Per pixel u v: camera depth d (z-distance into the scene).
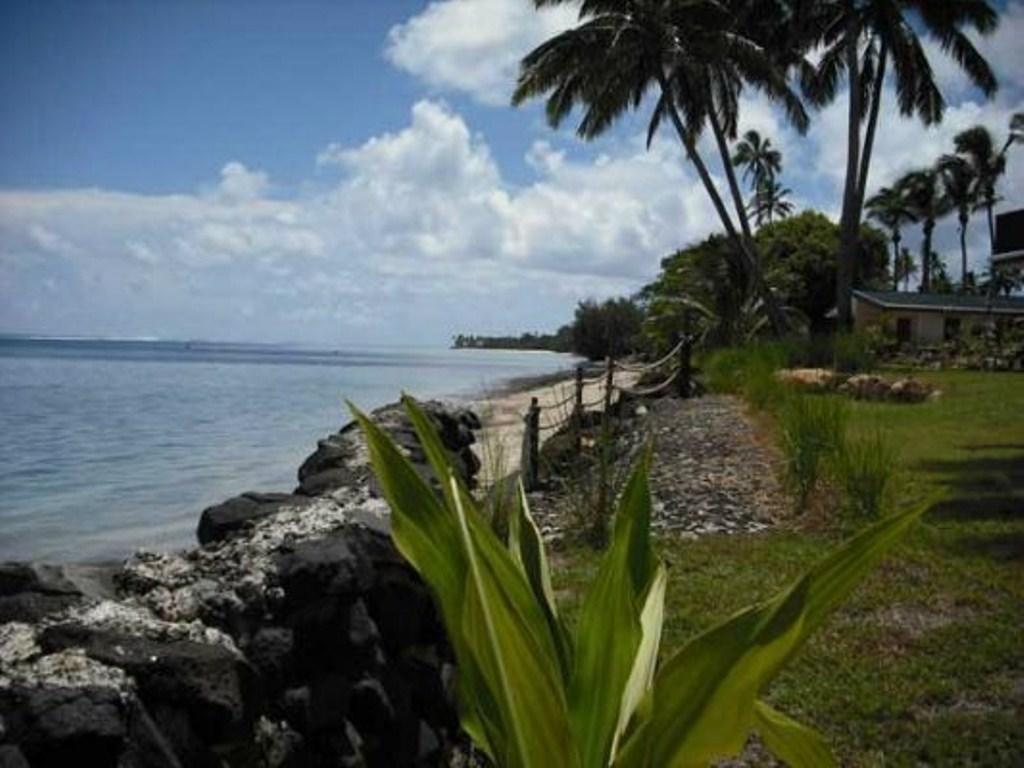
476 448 11.50
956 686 4.47
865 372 20.94
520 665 1.73
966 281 64.31
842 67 30.23
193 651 2.48
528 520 2.51
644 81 27.45
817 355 22.09
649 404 17.16
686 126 28.56
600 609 2.07
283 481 14.44
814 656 4.82
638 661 2.15
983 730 4.02
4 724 2.01
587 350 79.19
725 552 7.05
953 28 28.05
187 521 11.29
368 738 3.15
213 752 2.47
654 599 2.31
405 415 7.98
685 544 7.36
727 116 29.38
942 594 5.79
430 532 2.09
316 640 3.02
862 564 1.80
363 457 6.01
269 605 2.96
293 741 2.80
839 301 28.55
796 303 52.16
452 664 3.84
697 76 27.67
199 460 16.94
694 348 28.86
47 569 2.80
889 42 28.17
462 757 3.74
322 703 2.94
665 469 10.36
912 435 12.73
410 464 2.13
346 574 3.09
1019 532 7.23
